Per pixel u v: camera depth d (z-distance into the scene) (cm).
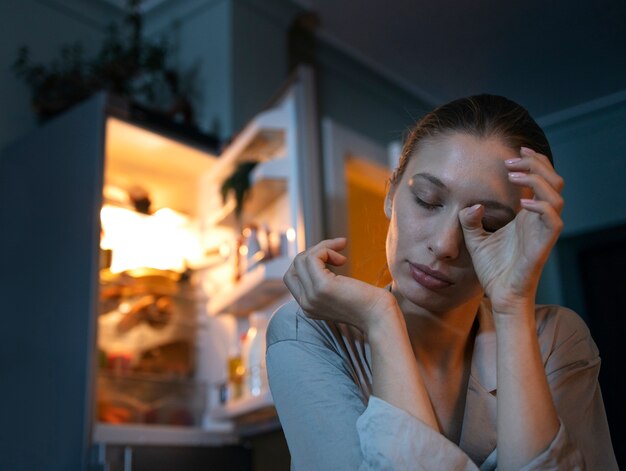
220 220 251
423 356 83
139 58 279
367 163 216
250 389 215
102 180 219
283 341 81
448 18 134
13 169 251
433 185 74
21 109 271
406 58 150
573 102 119
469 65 135
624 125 114
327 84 215
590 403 85
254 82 268
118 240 243
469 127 75
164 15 307
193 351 248
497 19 127
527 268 69
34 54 282
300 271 77
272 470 216
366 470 68
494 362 83
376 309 74
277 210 234
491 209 73
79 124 231
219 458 203
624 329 110
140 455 188
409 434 68
